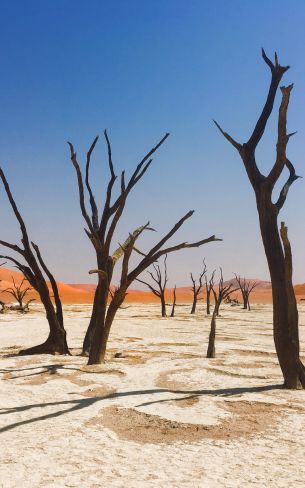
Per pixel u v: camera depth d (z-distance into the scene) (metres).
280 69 9.36
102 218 12.26
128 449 5.60
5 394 8.39
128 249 11.39
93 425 6.55
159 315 38.16
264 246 9.27
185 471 4.92
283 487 4.53
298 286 147.50
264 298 109.62
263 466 5.08
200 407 7.46
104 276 11.69
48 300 14.10
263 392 8.56
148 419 6.82
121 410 7.27
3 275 112.88
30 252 13.90
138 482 4.63
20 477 4.74
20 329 23.62
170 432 6.28
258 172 9.44
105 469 4.97
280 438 6.04
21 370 10.87
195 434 6.20
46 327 24.92
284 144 8.77
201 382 9.52
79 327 25.02
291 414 7.14
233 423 6.67
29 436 6.05
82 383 9.38
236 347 15.46
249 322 29.98
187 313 41.84
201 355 13.48
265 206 9.20
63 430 6.29
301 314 41.41
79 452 5.48
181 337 19.42
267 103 9.48
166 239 11.55
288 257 8.94
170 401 7.84
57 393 8.47
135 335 20.19
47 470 4.93
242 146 9.52
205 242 11.27
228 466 5.07
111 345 16.00
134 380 9.67
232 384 9.34
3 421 6.72
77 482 4.62
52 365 11.48
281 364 9.07
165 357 12.95
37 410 7.29
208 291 40.09
